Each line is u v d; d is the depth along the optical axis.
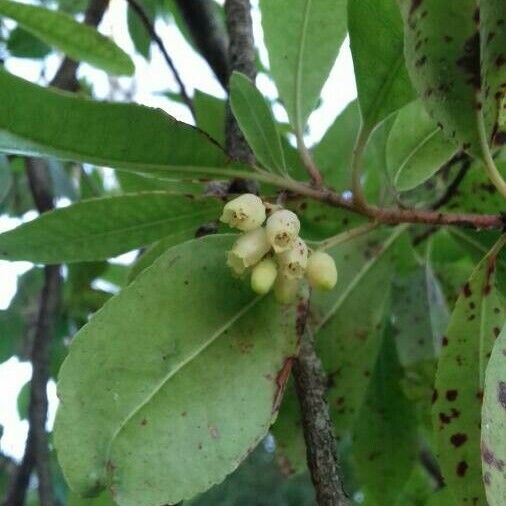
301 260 0.16
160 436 0.15
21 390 0.39
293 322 0.16
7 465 0.39
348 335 0.23
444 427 0.17
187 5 0.27
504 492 0.13
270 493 0.84
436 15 0.14
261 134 0.17
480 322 0.17
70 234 0.18
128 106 0.15
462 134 0.16
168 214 0.18
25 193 0.39
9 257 0.19
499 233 0.20
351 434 0.26
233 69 0.23
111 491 0.14
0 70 0.14
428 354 0.25
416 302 0.26
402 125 0.19
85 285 0.36
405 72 0.17
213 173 0.17
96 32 0.24
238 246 0.16
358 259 0.23
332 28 0.19
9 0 0.23
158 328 0.16
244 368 0.16
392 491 0.26
